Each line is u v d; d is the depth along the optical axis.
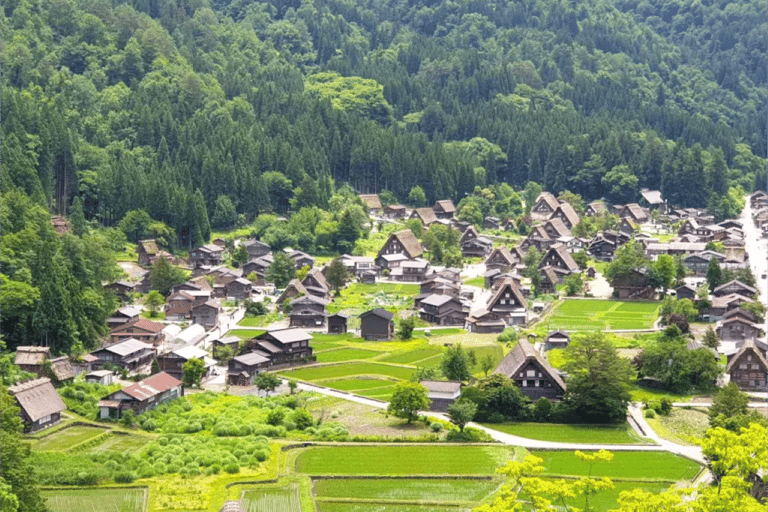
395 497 192.00
